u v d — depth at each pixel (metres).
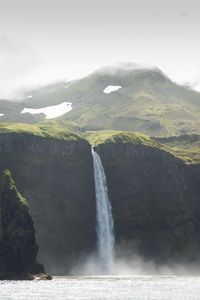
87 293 171.75
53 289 184.50
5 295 162.12
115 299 155.38
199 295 170.25
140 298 158.88
